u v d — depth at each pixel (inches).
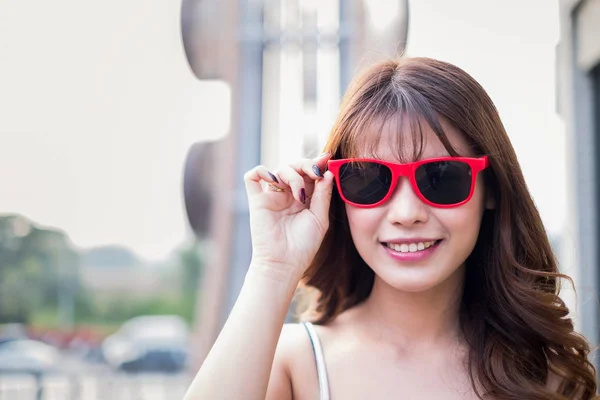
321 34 292.4
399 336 54.9
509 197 55.8
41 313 1528.1
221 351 48.3
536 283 58.5
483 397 51.9
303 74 292.5
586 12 144.6
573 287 59.1
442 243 51.5
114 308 1619.1
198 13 301.7
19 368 708.7
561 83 163.5
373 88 54.8
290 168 54.9
